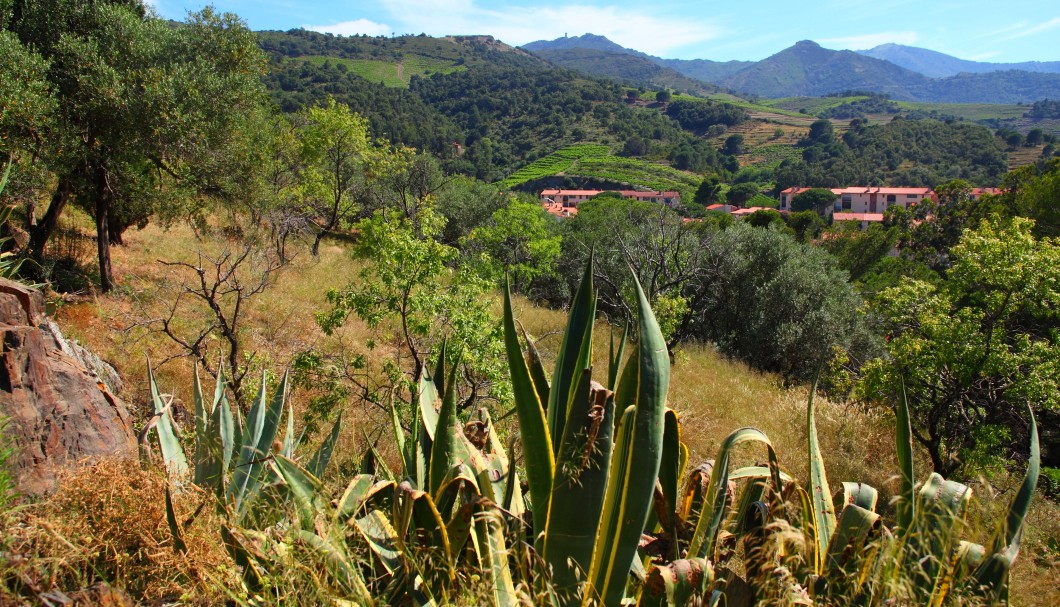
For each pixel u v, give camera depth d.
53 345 3.23
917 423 8.59
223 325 5.89
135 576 2.08
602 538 1.89
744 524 2.31
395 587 2.02
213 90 10.89
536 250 17.80
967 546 1.89
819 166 115.12
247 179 12.61
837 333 15.80
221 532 2.15
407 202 21.84
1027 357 7.50
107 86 9.64
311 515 2.16
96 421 3.03
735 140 150.12
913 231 34.12
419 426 2.54
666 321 13.07
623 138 143.38
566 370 2.30
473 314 5.82
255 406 3.11
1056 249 7.77
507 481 2.28
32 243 10.27
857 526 1.97
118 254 13.28
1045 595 3.04
